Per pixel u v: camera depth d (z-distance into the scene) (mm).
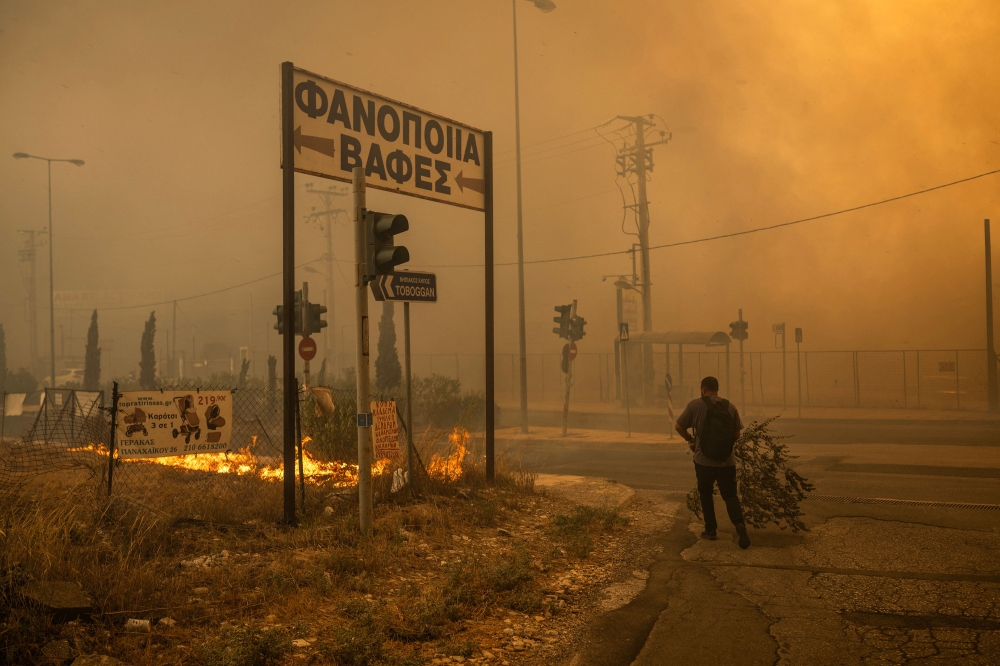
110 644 4234
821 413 28719
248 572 5766
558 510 9508
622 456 16859
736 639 4938
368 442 7352
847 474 12578
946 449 16203
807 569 6707
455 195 10469
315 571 5816
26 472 9336
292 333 7910
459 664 4469
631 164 34969
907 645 4758
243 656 4105
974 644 4746
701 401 7926
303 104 8320
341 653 4352
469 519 8453
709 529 7898
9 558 4957
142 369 34469
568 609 5598
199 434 7973
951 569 6590
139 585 5074
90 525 6461
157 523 6691
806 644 4820
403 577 6137
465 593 5586
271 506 8094
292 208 8031
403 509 8469
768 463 8281
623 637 5004
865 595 5879
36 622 4168
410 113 9773
